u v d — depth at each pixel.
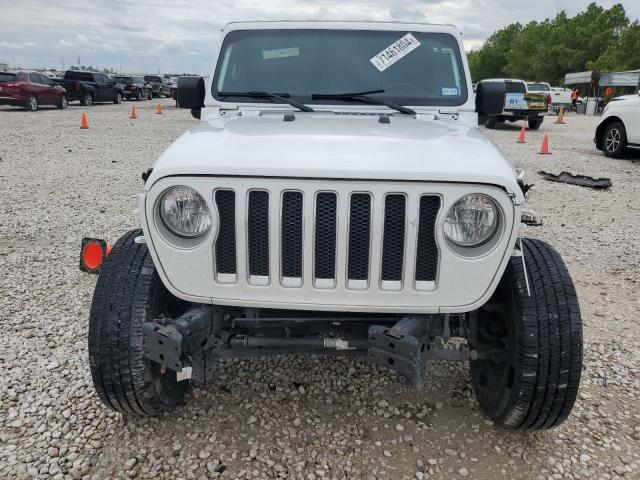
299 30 3.88
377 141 2.59
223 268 2.44
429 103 3.62
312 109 3.55
